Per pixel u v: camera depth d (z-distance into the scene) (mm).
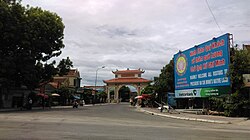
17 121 16391
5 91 39969
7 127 13047
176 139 10422
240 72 23875
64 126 14148
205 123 19781
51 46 40812
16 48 36875
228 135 12062
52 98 58906
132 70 93625
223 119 21672
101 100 99062
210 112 27312
